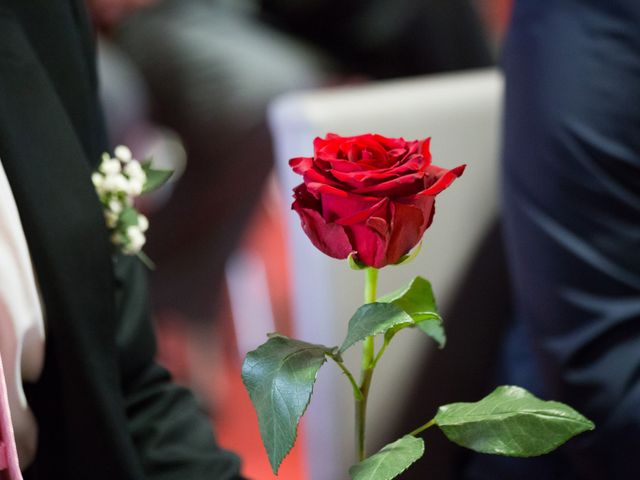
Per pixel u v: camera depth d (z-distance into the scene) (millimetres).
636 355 1533
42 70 1255
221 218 3031
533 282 1605
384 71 2973
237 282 3715
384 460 1101
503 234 1865
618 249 1543
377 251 1089
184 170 3021
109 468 1245
